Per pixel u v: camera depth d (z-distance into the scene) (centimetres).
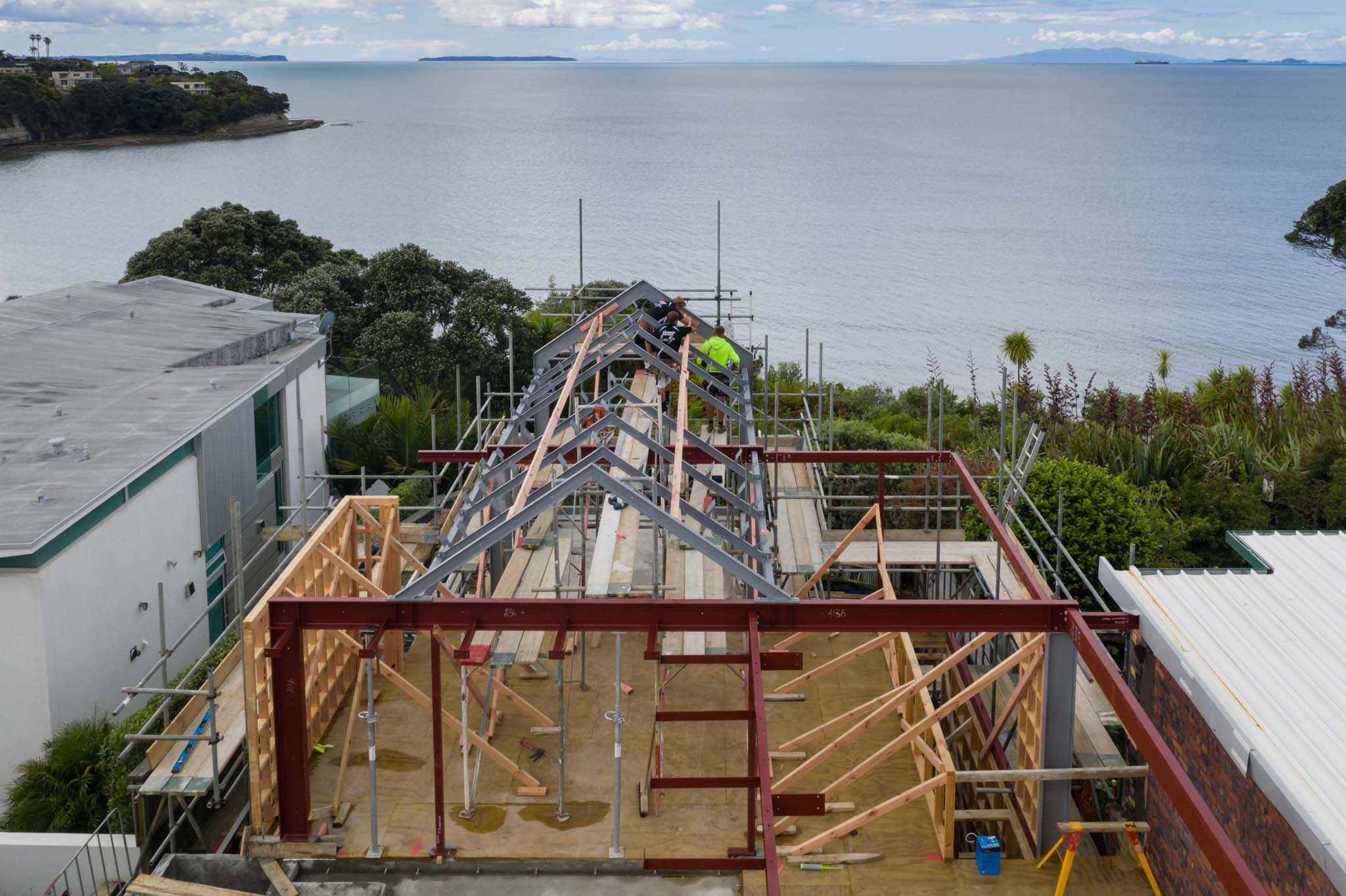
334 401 3005
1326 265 11225
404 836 1089
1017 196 16975
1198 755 1071
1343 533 1355
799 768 1054
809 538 1461
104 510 1609
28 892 1206
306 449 2653
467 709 1144
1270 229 13788
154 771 1078
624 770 1207
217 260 4400
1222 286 10169
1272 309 9175
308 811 1059
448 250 11888
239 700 1180
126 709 1659
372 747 1042
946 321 8831
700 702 1339
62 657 1503
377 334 3531
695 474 1285
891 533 1844
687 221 14325
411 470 2586
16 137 18200
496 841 1079
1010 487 1695
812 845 1050
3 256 10994
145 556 1739
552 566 1303
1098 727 1225
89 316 2722
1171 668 1062
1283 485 2383
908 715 1315
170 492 1830
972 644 1085
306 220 13850
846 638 1528
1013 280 10600
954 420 3173
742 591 1414
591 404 1498
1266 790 862
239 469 2109
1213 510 2300
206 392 2150
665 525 1040
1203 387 3347
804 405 2314
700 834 1098
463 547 1062
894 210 15575
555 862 1052
